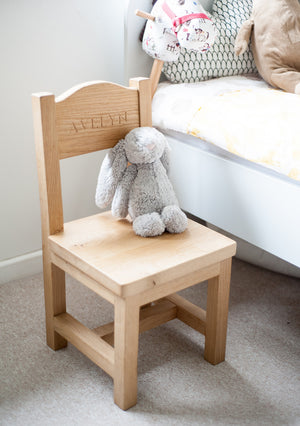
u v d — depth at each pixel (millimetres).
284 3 1569
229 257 1216
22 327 1437
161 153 1254
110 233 1242
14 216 1623
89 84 1202
